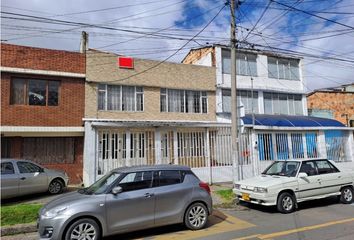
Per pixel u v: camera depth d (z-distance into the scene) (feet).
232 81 39.50
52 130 48.65
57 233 20.16
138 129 49.93
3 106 46.42
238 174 38.83
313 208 32.30
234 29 39.91
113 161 47.67
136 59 56.90
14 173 35.70
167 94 59.36
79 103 51.49
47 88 49.88
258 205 34.09
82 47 55.83
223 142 52.60
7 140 47.09
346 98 91.76
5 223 25.86
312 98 93.30
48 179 39.17
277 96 73.00
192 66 62.28
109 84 54.39
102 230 21.49
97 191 22.81
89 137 46.47
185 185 25.20
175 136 51.42
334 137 64.95
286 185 30.78
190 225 24.73
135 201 22.79
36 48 49.29
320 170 33.78
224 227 25.54
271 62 73.15
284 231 23.72
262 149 55.47
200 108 62.28
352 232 22.85
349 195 34.63
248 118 57.06
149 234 24.00
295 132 60.13
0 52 46.75
